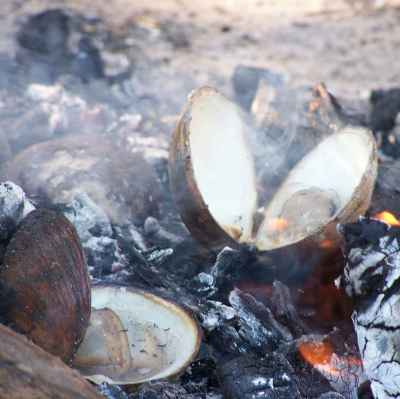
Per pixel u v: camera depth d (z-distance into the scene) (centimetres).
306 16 922
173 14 884
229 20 888
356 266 295
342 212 325
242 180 381
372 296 287
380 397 277
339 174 366
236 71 592
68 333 260
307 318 344
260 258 358
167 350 297
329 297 349
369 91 674
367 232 299
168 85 660
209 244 355
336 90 682
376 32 872
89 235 367
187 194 334
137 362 291
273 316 337
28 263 254
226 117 377
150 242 393
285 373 287
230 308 332
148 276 358
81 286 267
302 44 824
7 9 823
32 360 226
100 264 358
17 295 248
